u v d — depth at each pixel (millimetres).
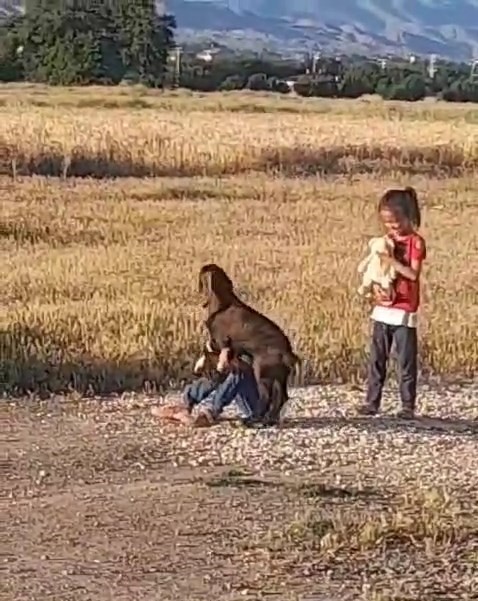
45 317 12781
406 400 9805
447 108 65438
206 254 19031
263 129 43375
